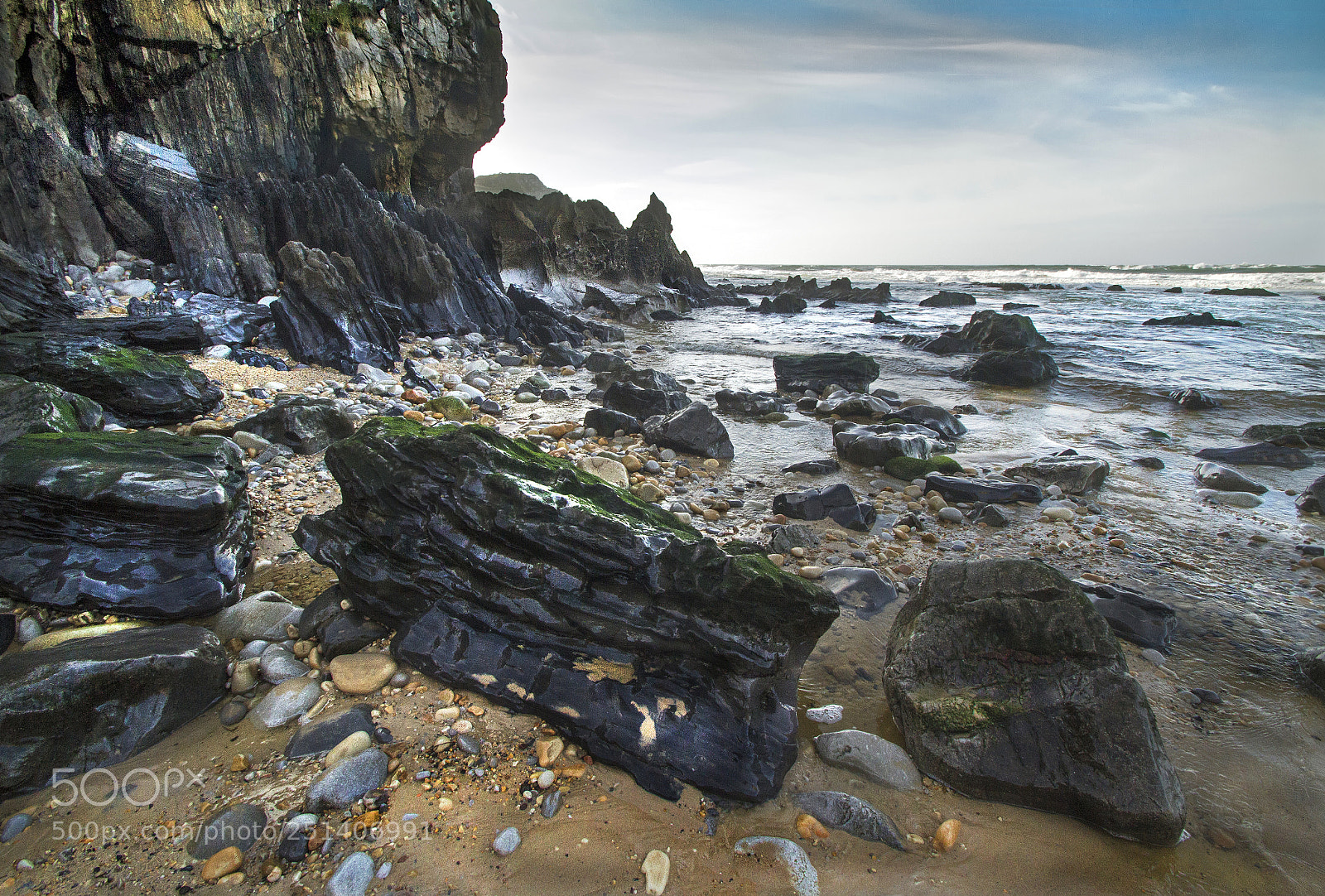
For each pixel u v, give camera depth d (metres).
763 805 2.88
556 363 13.75
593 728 3.04
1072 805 2.87
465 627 3.46
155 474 4.00
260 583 4.38
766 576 3.24
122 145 13.54
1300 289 48.34
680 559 3.30
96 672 2.85
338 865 2.44
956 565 3.62
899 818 2.87
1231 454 8.33
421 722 3.13
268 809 2.66
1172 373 14.12
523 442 4.10
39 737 2.70
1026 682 3.15
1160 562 5.41
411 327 14.77
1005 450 8.73
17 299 8.58
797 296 32.94
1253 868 2.67
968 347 17.47
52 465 3.93
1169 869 2.66
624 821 2.73
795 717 3.23
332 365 10.52
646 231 38.69
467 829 2.64
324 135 18.52
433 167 24.02
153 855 2.48
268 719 3.10
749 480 7.18
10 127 11.59
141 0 14.03
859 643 4.14
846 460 8.02
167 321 9.49
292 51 17.08
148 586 3.71
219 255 13.09
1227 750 3.33
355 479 3.81
